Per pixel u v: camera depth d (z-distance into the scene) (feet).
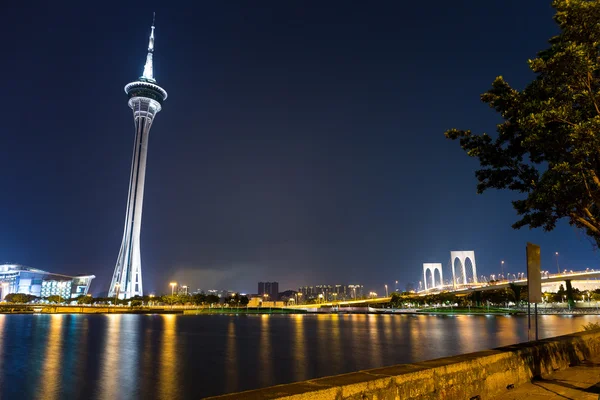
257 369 226.79
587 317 553.23
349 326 568.41
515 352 43.91
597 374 49.88
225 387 183.83
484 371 38.04
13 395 174.60
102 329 492.54
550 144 45.75
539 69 45.85
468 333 398.83
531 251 50.34
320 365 236.22
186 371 223.30
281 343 349.00
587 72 43.32
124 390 180.96
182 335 426.10
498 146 54.80
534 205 49.70
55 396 172.55
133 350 307.37
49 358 269.64
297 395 22.81
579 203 48.73
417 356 260.83
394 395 28.02
